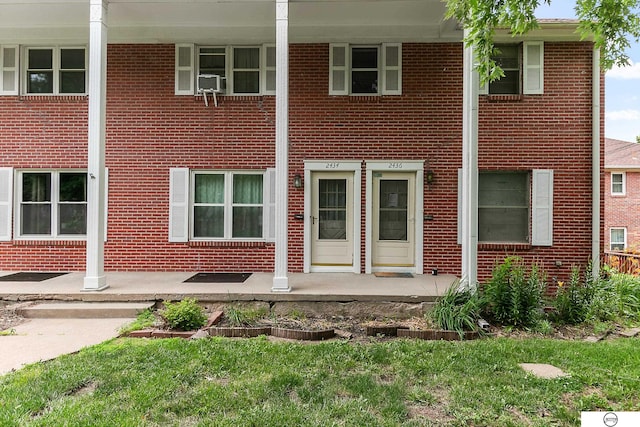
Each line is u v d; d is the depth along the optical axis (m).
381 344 4.69
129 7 7.12
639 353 4.34
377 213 8.08
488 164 7.95
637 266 8.47
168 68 8.06
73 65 8.16
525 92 7.90
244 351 4.30
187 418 2.93
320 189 8.14
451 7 4.69
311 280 7.16
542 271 7.27
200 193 8.25
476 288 5.93
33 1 6.80
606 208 16.00
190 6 7.10
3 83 7.99
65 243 7.99
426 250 7.93
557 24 7.51
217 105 8.09
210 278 7.33
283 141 6.25
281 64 6.27
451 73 7.94
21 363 4.02
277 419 2.90
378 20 7.75
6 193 8.02
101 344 4.56
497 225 8.16
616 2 4.35
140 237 8.06
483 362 4.11
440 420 2.96
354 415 2.98
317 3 7.02
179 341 4.60
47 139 8.01
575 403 3.20
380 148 7.96
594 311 5.76
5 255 8.02
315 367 3.90
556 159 7.89
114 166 8.04
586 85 7.88
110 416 2.92
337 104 8.01
